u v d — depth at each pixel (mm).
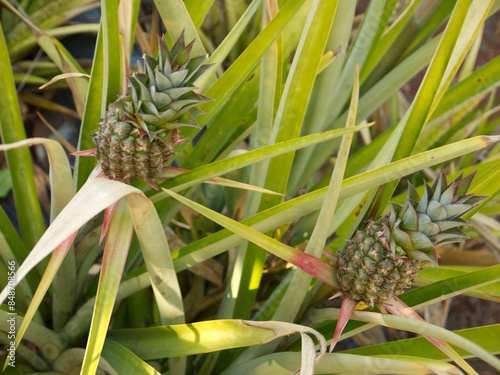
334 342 669
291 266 995
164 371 920
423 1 960
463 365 665
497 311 1375
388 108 1415
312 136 637
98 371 778
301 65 721
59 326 852
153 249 663
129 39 807
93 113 777
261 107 779
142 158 650
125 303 989
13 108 824
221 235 749
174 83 656
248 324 667
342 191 680
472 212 787
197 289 1032
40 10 1233
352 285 676
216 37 1379
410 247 667
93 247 797
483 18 677
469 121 1099
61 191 717
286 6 695
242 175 980
